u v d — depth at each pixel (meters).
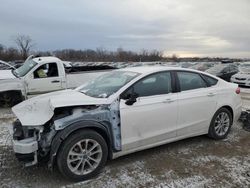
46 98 4.24
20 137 3.68
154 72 4.48
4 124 6.39
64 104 3.62
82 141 3.64
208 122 5.11
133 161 4.32
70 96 4.20
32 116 3.71
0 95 8.37
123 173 3.92
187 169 4.07
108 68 10.38
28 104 4.14
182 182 3.69
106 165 4.16
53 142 3.49
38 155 3.60
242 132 5.89
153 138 4.33
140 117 4.12
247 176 3.88
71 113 3.72
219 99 5.21
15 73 8.97
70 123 3.56
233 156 4.57
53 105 3.58
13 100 8.48
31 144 3.49
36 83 8.47
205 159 4.43
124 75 4.57
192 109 4.77
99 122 3.77
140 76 4.31
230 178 3.81
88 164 3.76
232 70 16.34
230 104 5.39
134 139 4.11
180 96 4.62
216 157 4.52
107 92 4.14
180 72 4.80
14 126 4.00
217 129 5.30
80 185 3.58
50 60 8.72
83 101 3.78
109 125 3.87
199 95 4.88
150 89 4.34
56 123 3.51
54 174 3.86
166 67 4.76
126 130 4.01
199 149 4.86
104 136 3.90
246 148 4.95
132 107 4.04
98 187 3.54
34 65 8.58
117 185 3.59
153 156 4.52
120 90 4.07
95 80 5.00
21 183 3.60
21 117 3.73
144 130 4.21
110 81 4.57
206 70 17.23
